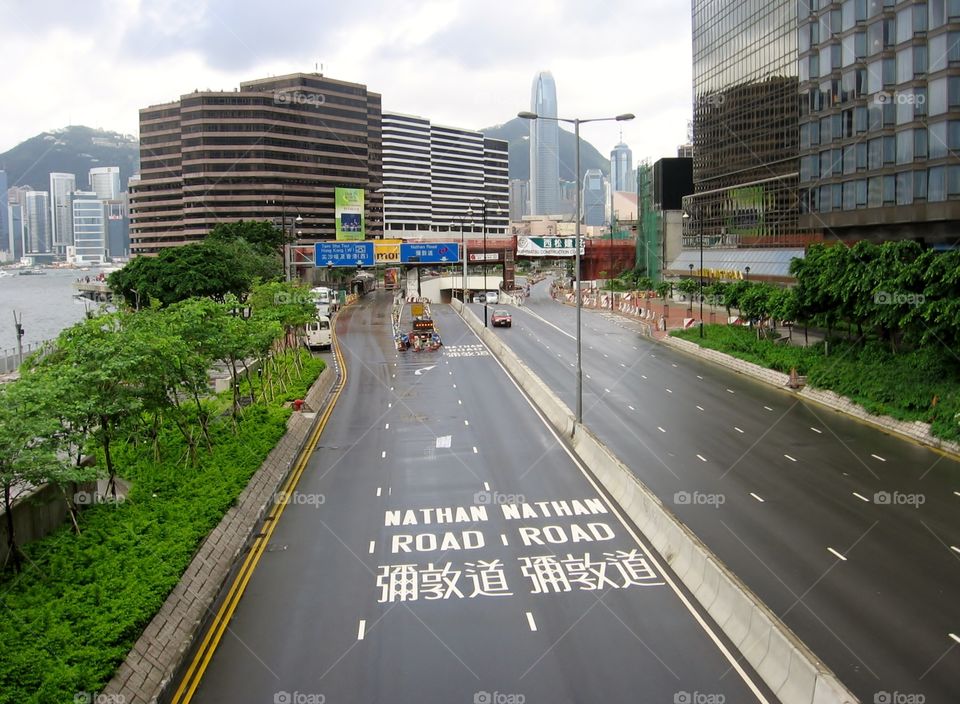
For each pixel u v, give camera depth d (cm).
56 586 2206
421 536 2814
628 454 3788
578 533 2808
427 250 11100
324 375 6128
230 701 1820
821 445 3925
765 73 10012
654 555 2592
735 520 2859
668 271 13450
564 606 2244
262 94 19962
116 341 3056
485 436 4272
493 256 11850
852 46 7138
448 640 2069
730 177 11225
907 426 4134
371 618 2206
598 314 10931
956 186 6078
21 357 6122
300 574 2522
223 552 2631
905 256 4931
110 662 1855
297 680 1900
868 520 2850
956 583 2317
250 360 6341
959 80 6019
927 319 4347
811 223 7956
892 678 1817
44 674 1769
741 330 7581
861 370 4966
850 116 7200
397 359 7175
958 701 1723
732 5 10994
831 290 5356
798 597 2231
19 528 2450
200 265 8794
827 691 1605
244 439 3797
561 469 3622
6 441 2117
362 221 14450
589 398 5175
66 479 2250
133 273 8862
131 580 2231
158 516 2770
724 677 1856
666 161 13788
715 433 4191
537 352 7300
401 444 4144
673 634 2066
